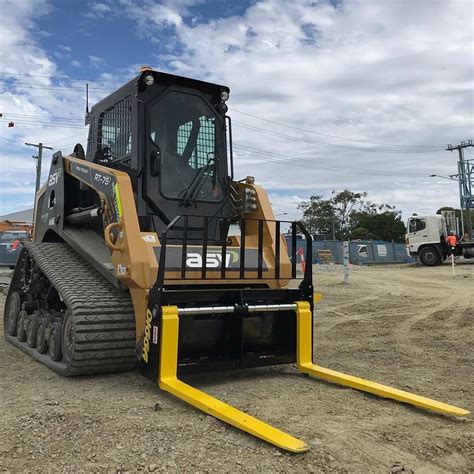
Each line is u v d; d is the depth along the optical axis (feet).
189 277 16.47
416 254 92.07
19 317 23.66
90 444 11.36
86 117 23.27
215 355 16.66
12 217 150.00
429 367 19.62
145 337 15.53
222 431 12.20
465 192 113.50
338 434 12.17
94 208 19.27
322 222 236.22
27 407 13.88
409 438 12.09
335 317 32.40
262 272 17.93
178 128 19.20
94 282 17.84
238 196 20.03
